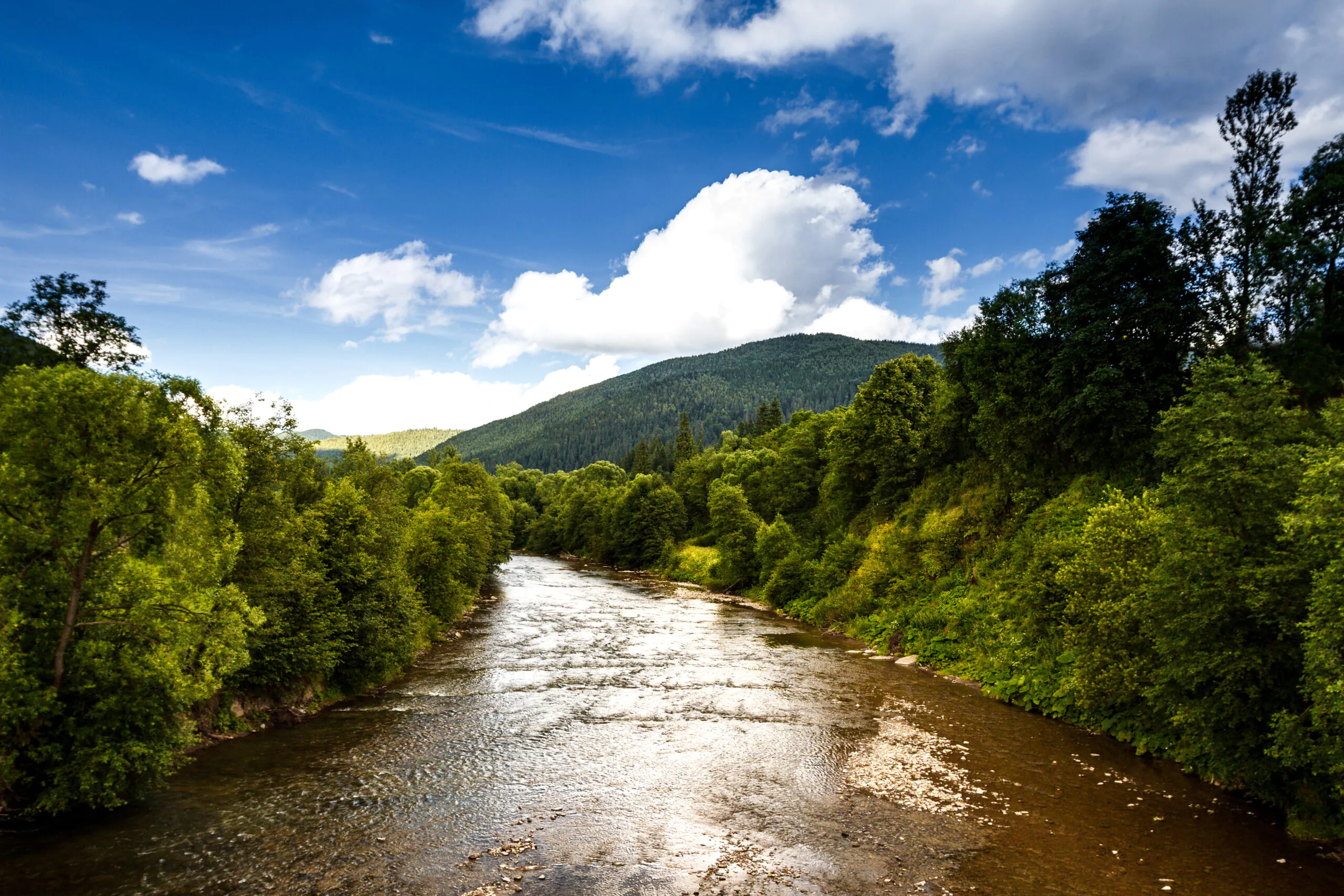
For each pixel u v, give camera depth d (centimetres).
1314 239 3241
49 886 1325
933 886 1406
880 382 6169
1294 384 3172
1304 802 1698
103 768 1577
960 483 5244
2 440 1510
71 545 1507
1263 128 3588
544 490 16650
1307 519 1427
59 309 2161
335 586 2950
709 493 10775
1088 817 1756
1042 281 4316
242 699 2444
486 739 2361
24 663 1492
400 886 1372
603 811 1764
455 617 4866
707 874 1441
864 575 4984
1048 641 2909
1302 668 1652
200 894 1321
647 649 4047
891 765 2127
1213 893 1395
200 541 1791
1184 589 1806
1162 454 2059
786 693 3023
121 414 1540
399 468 9819
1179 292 3566
